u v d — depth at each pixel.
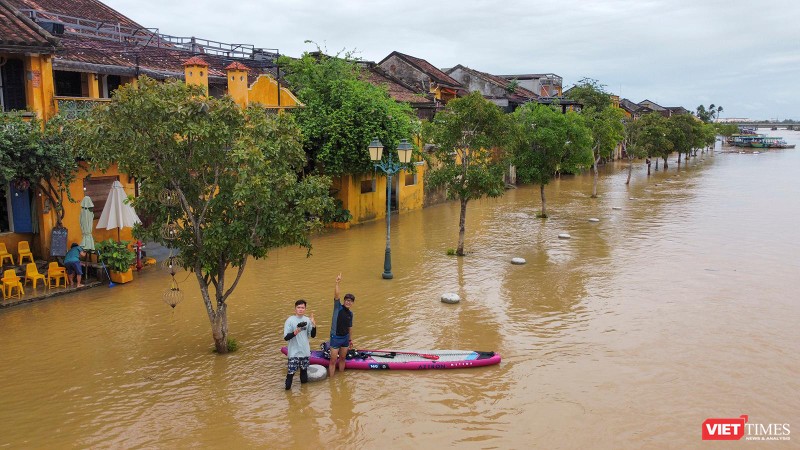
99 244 16.81
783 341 13.00
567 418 9.54
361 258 20.70
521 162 28.55
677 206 34.78
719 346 12.69
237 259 11.55
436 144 20.91
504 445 8.74
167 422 9.25
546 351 12.38
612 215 31.25
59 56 18.33
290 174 10.98
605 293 16.62
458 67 59.41
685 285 17.45
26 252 16.30
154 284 16.80
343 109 24.50
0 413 9.47
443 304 15.54
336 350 11.01
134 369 11.20
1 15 15.91
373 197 28.56
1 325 13.38
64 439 8.71
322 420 9.39
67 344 12.36
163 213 11.12
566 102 55.75
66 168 15.41
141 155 10.41
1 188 15.55
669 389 10.62
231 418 9.41
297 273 18.56
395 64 47.34
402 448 8.62
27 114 15.52
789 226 27.75
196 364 11.46
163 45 25.94
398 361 11.43
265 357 11.88
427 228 26.89
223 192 11.14
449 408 9.85
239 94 21.08
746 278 18.30
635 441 8.88
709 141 92.25
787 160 78.81
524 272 18.94
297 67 26.56
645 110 102.81
